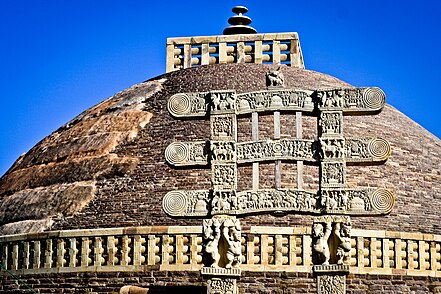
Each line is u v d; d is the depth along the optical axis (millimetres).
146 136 35750
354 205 21484
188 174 33562
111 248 31094
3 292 32188
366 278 30344
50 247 31875
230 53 42906
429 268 31156
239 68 38844
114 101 38812
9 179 37344
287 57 42500
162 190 33250
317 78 39000
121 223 32500
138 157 34969
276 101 22359
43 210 34312
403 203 33562
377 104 22109
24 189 36031
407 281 30688
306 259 30125
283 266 30078
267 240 30328
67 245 31672
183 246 30547
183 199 21922
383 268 30578
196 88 37531
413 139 36750
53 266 31625
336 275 21078
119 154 35438
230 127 22297
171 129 35562
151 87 38812
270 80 22625
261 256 30172
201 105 22594
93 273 31016
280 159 22016
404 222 32781
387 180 34062
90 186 34562
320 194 21672
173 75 39656
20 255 32375
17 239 32562
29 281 31859
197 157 22266
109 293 30594
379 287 30328
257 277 29984
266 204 21734
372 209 21438
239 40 42875
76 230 31750
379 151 21844
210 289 21250
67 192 34625
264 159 22062
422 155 36062
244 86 37156
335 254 21297
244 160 22125
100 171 34969
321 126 22094
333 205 21484
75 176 35281
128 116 37125
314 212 21594
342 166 21766
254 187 21938
